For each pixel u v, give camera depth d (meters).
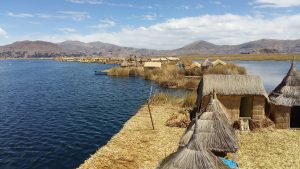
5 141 29.84
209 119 19.27
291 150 23.92
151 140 26.48
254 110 29.95
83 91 62.44
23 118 39.19
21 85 75.00
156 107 40.00
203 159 12.91
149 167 20.86
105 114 40.69
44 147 28.16
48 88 68.31
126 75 92.12
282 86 30.72
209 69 75.88
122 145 25.16
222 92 29.58
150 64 93.69
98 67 151.62
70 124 35.91
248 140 26.30
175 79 66.81
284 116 29.62
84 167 20.56
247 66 124.44
